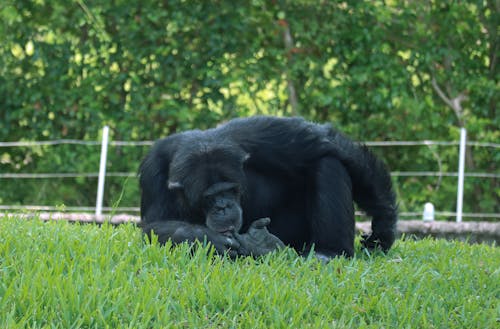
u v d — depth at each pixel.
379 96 25.78
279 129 10.63
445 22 26.64
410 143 23.03
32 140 26.27
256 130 10.59
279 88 27.31
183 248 9.58
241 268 9.38
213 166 9.91
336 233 10.52
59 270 8.72
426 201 26.16
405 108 25.62
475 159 26.42
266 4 26.31
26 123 26.34
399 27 26.66
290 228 11.15
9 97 26.08
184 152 10.07
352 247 10.71
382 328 8.01
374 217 11.39
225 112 26.03
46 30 25.98
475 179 25.94
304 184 10.88
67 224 12.27
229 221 9.87
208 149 9.98
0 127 26.20
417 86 27.22
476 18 27.05
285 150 10.55
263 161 10.56
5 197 25.98
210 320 7.82
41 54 25.89
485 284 9.80
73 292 7.82
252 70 25.77
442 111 27.31
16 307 7.64
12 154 26.36
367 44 26.27
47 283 8.14
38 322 7.44
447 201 26.27
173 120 25.77
